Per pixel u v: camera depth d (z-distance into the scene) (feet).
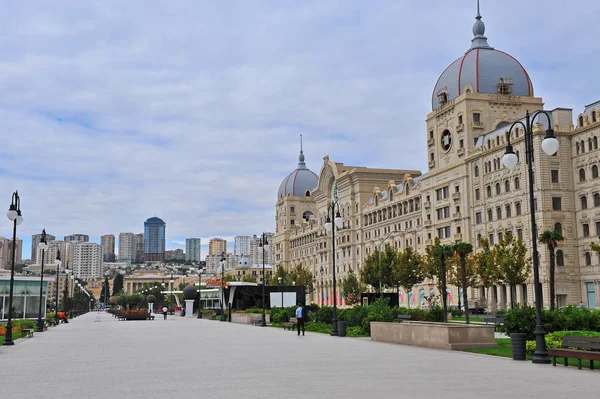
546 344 79.15
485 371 66.85
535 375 63.21
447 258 257.96
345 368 70.79
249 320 225.35
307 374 65.26
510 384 56.65
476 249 322.75
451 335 95.40
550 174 279.28
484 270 240.12
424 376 62.75
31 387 57.98
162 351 100.37
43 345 119.14
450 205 346.13
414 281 292.61
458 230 339.36
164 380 61.82
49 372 70.79
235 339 131.23
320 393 51.65
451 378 61.05
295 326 172.04
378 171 473.26
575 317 88.99
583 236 274.57
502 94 347.77
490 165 315.17
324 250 530.27
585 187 273.95
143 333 163.94
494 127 343.46
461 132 346.54
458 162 338.75
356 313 149.59
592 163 270.87
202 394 51.93
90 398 50.75
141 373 68.39
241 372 67.87
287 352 94.53
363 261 462.19
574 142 281.74
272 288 283.79
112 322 271.08
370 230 453.99
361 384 57.06
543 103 351.87
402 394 50.83
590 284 271.08
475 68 353.10
